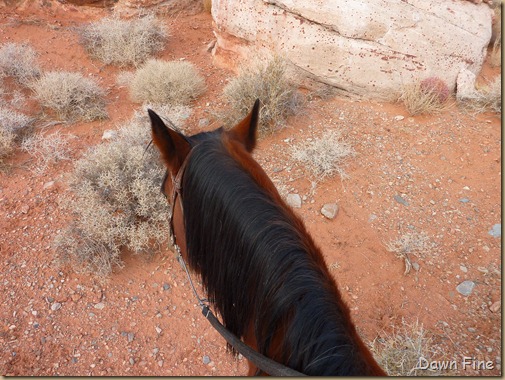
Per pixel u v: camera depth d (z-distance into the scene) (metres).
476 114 5.69
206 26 8.20
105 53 6.99
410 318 3.70
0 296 3.94
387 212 4.52
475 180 4.84
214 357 3.59
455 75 5.86
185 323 3.82
